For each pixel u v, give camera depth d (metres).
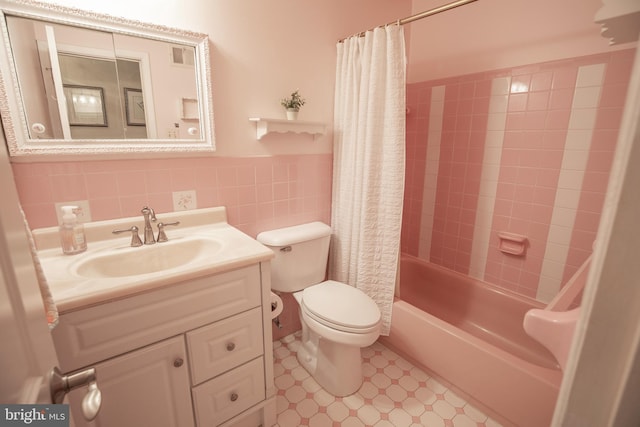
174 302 1.00
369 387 1.58
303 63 1.70
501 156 1.88
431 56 2.14
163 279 0.95
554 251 1.75
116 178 1.25
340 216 1.89
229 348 1.15
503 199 1.91
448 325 1.55
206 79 1.37
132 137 1.25
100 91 1.16
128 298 0.91
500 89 1.83
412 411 1.44
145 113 1.27
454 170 2.13
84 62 1.12
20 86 1.03
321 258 1.81
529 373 1.24
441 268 2.25
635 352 0.29
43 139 1.08
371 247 1.73
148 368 0.98
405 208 2.49
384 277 1.74
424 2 2.14
